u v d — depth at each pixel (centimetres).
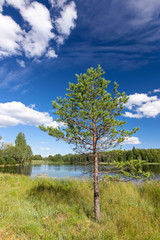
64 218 449
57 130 482
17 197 625
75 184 891
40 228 369
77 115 500
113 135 483
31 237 320
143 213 478
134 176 441
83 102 488
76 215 469
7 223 375
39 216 449
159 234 334
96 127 521
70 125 530
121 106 496
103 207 539
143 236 332
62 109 500
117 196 642
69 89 537
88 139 517
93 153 507
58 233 337
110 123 473
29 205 532
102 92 526
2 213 426
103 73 546
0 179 1122
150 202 573
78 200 603
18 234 336
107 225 390
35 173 2700
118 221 418
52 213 473
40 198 624
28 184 999
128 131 474
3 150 5925
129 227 379
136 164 448
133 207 531
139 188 774
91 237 323
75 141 499
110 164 492
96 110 485
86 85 525
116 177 461
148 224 393
